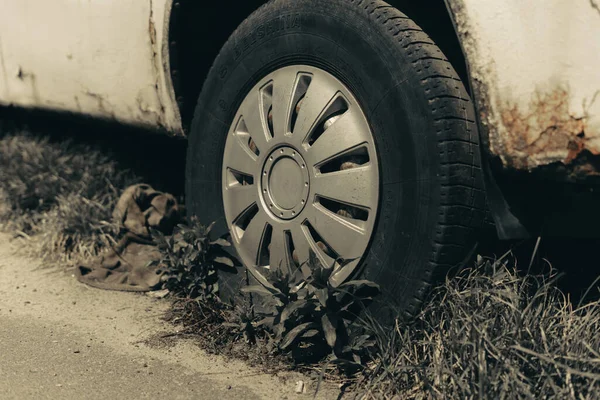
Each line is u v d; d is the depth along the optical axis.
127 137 4.49
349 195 2.65
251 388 2.54
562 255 2.80
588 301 2.61
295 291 2.76
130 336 3.01
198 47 3.43
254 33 3.03
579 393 2.07
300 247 2.80
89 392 2.51
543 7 2.13
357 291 2.66
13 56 4.30
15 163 4.60
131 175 4.37
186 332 3.03
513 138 2.23
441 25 2.82
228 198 3.13
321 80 2.78
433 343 2.38
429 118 2.47
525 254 2.71
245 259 3.04
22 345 2.91
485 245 2.58
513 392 2.05
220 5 3.35
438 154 2.45
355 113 2.67
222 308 3.12
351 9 2.69
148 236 3.78
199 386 2.56
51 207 4.38
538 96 2.16
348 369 2.59
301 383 2.56
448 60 2.70
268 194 2.93
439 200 2.45
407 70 2.52
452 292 2.43
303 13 2.83
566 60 2.10
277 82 2.93
